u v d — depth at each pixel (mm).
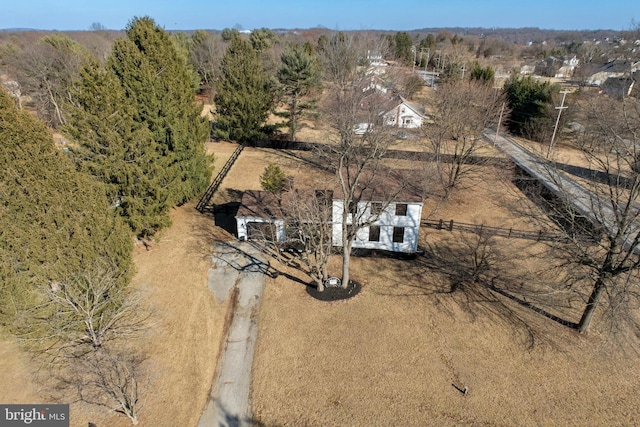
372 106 31438
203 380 15828
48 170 14852
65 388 14984
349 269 23016
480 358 16766
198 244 25281
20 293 14609
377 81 49156
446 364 16484
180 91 27219
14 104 14367
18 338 15477
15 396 14586
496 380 15742
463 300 20266
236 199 31656
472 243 25641
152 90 24344
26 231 14562
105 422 13906
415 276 22328
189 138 28156
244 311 19625
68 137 20672
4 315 14648
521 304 20000
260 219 24781
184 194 28250
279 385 15633
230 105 42844
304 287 21344
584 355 16906
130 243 18859
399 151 39062
